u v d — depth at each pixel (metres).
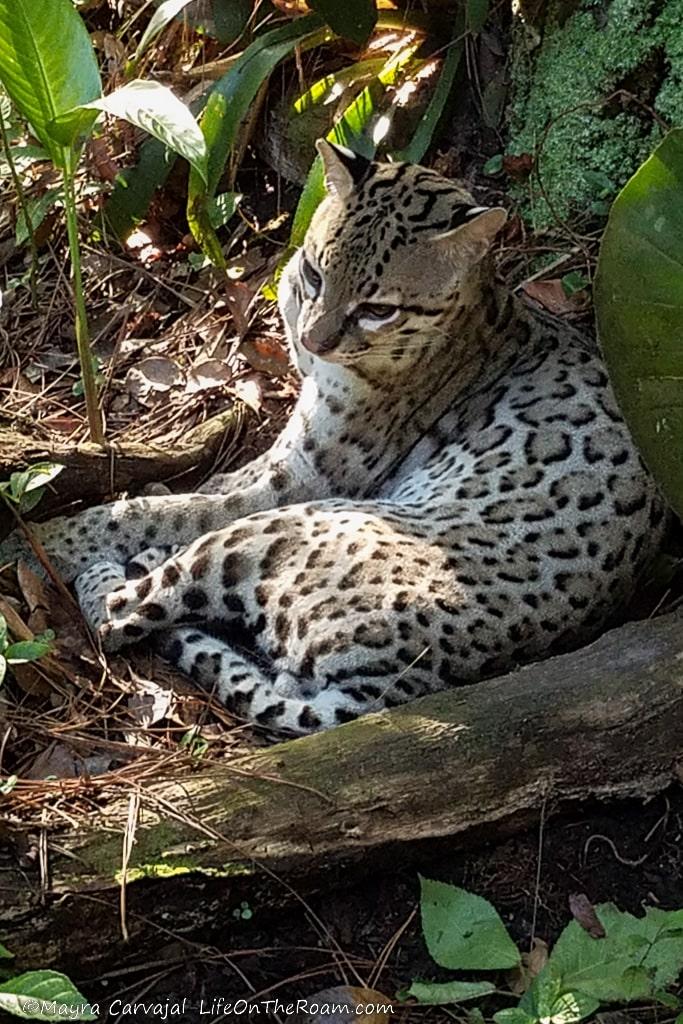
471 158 5.50
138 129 5.42
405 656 3.65
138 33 5.99
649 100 4.94
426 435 4.46
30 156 4.91
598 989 3.13
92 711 3.73
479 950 3.20
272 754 3.36
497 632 3.71
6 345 5.09
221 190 5.66
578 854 3.49
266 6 5.74
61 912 3.02
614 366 3.71
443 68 5.36
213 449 4.72
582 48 5.02
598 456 4.01
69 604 4.08
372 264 4.07
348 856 3.26
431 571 3.74
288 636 3.77
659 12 4.79
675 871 3.49
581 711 3.46
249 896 3.20
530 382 4.31
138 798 3.23
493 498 3.95
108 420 4.85
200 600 3.89
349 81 5.43
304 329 4.15
